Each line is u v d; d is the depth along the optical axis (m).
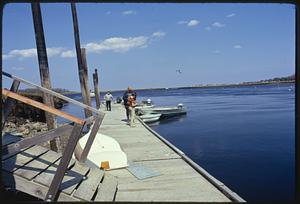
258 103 46.94
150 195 5.14
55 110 4.13
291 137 17.41
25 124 19.53
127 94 16.05
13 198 4.69
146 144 9.76
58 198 4.21
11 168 4.22
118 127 14.23
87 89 16.77
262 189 9.00
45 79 7.74
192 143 16.69
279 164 11.79
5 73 5.09
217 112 34.47
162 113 28.19
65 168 4.11
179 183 5.73
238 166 11.73
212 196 5.05
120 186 5.62
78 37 16.23
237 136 18.34
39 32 7.66
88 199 4.36
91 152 6.64
